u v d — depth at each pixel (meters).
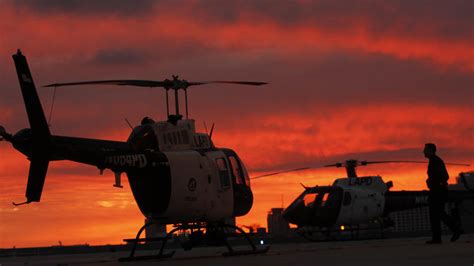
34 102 19.83
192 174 21.41
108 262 20.53
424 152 23.22
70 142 20.47
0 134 19.70
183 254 24.09
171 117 22.39
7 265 20.55
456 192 40.78
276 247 28.44
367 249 20.75
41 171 19.84
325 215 38.25
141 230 21.17
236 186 22.70
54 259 25.53
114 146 21.00
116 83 22.55
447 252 17.28
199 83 23.62
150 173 20.94
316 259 16.81
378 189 40.25
